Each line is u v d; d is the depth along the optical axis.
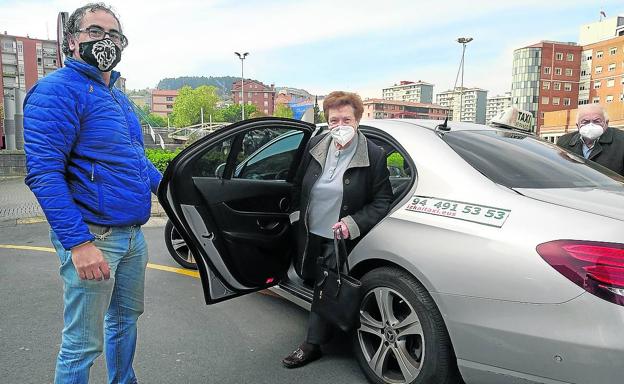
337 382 2.79
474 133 2.96
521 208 2.16
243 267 3.19
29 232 7.29
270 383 2.78
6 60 119.88
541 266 1.95
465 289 2.16
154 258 5.66
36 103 1.80
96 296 1.99
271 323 3.68
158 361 3.04
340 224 2.59
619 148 4.14
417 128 2.89
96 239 1.99
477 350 2.14
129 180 2.05
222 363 3.02
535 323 1.95
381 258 2.56
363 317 2.73
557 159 2.87
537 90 102.62
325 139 2.95
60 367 2.01
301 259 3.02
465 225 2.25
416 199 2.54
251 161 3.51
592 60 100.88
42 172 1.77
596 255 1.85
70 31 1.96
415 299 2.39
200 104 146.00
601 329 1.80
